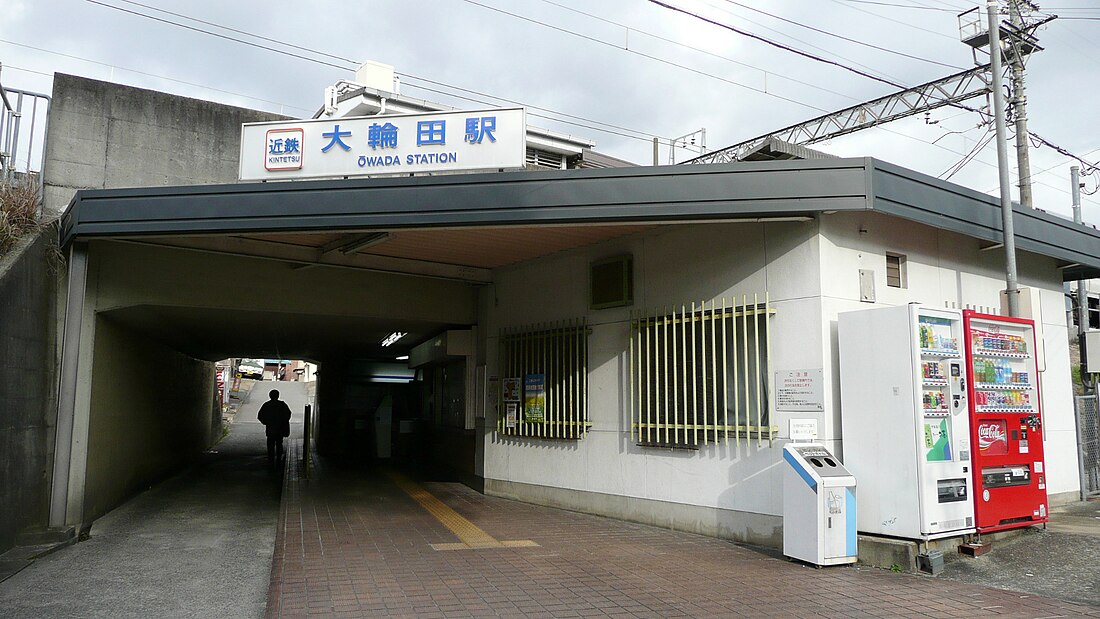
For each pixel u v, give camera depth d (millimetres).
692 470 8453
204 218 8070
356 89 13805
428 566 6652
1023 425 7469
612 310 9719
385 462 17156
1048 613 5223
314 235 9477
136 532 8852
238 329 12898
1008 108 15422
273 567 6590
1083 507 9719
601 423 9703
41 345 8234
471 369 12539
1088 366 12078
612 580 6184
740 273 8211
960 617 5137
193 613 5574
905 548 6504
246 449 21516
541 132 15938
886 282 8156
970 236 8961
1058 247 9867
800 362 7527
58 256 8742
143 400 12281
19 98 10070
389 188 7824
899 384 6754
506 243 9930
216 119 11852
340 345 16297
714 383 8148
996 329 7426
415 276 11695
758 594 5746
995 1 9156
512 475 11141
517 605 5434
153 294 9539
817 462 6914
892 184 7387
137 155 11109
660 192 7387
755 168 7301
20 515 7688
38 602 5824
